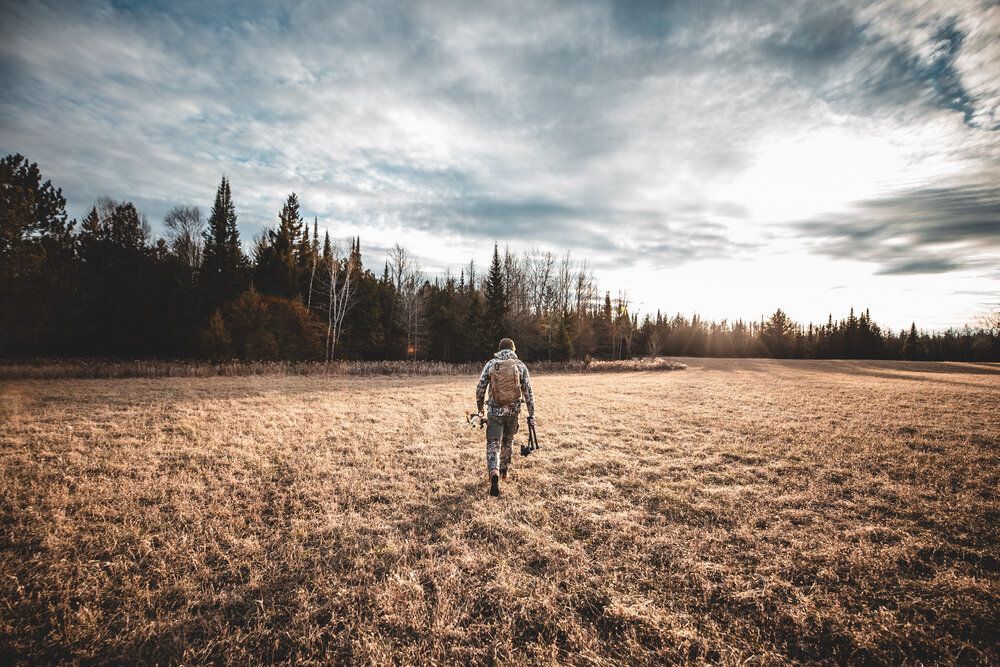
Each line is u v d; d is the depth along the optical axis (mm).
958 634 2449
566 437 7469
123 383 14219
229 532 3643
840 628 2465
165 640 2363
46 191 20969
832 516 4145
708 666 2199
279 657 2291
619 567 3201
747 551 3404
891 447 6773
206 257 33531
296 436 7164
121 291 24734
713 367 38094
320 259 38750
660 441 7348
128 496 4367
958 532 3760
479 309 38594
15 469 5051
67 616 2498
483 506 4305
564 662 2252
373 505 4332
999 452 6387
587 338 44094
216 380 16531
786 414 10070
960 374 28797
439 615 2580
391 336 37375
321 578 2963
